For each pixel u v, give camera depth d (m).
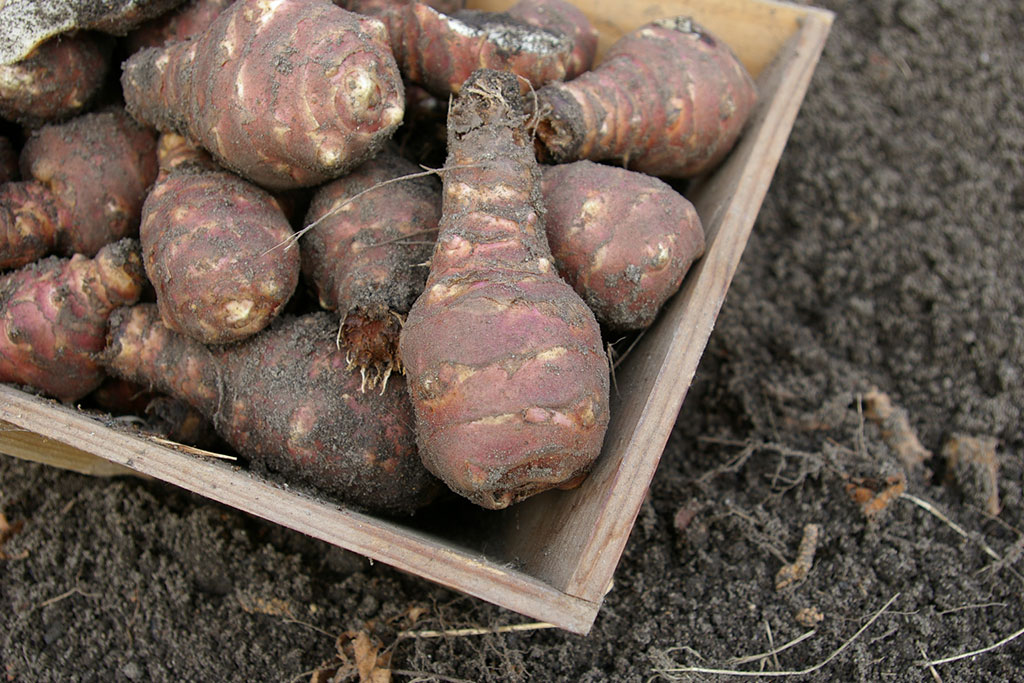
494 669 0.42
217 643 0.43
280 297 0.39
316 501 0.36
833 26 0.57
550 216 0.39
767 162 0.42
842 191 0.54
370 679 0.41
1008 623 0.43
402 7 0.42
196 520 0.44
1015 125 0.54
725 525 0.45
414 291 0.38
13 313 0.40
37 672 0.43
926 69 0.56
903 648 0.42
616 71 0.42
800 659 0.42
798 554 0.44
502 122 0.38
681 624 0.43
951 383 0.49
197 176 0.40
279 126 0.38
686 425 0.49
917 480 0.47
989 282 0.50
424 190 0.41
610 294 0.39
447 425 0.35
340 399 0.38
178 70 0.39
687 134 0.43
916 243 0.52
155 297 0.42
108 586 0.44
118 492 0.45
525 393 0.35
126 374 0.41
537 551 0.38
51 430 0.36
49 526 0.45
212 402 0.40
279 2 0.38
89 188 0.42
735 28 0.47
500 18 0.42
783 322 0.51
